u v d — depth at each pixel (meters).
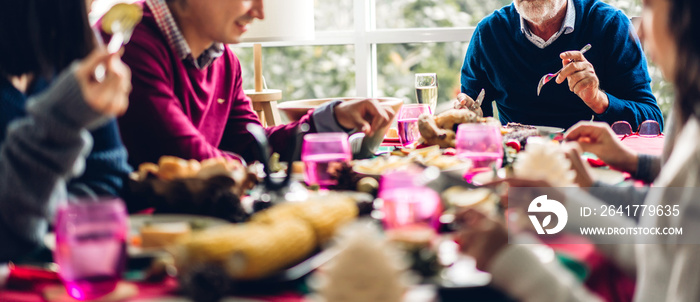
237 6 1.72
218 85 1.96
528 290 0.77
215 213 1.04
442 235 0.99
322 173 1.24
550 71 2.83
